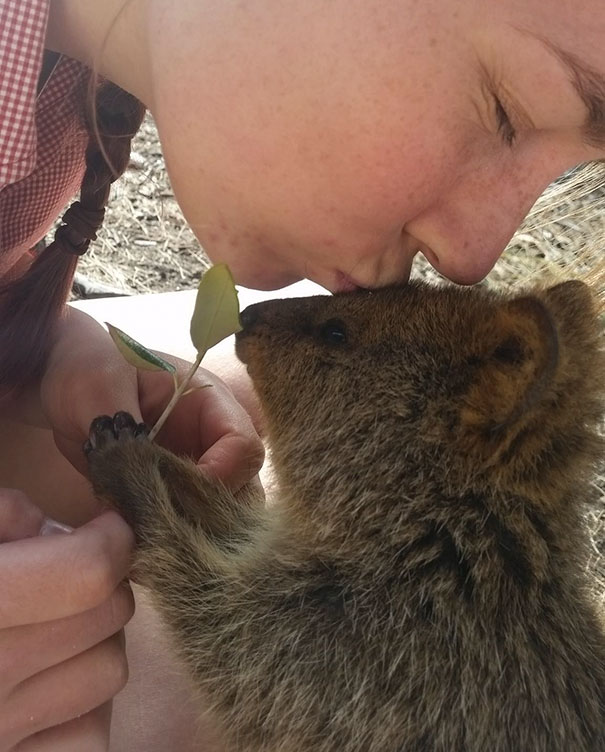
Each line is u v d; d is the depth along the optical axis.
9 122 0.22
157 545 0.22
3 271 0.28
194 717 0.27
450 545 0.20
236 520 0.25
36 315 0.28
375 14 0.17
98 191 0.26
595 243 0.32
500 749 0.19
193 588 0.22
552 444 0.20
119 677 0.21
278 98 0.19
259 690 0.21
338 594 0.21
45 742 0.20
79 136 0.27
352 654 0.20
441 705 0.19
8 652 0.19
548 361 0.17
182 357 0.34
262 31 0.18
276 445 0.23
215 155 0.20
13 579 0.18
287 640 0.21
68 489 0.30
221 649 0.22
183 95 0.20
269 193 0.20
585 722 0.20
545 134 0.19
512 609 0.20
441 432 0.20
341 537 0.21
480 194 0.20
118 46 0.22
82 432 0.26
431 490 0.20
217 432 0.26
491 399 0.19
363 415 0.21
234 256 0.22
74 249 0.27
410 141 0.18
